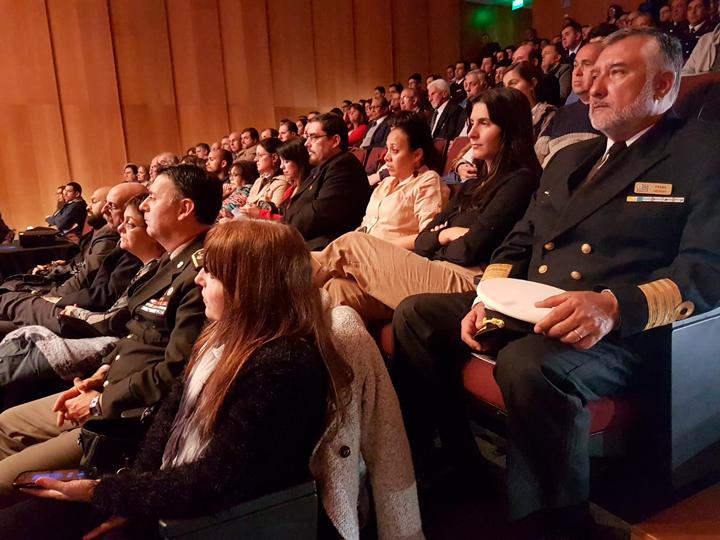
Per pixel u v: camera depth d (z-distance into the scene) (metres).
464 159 2.42
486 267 1.71
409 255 1.74
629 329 1.15
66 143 7.83
